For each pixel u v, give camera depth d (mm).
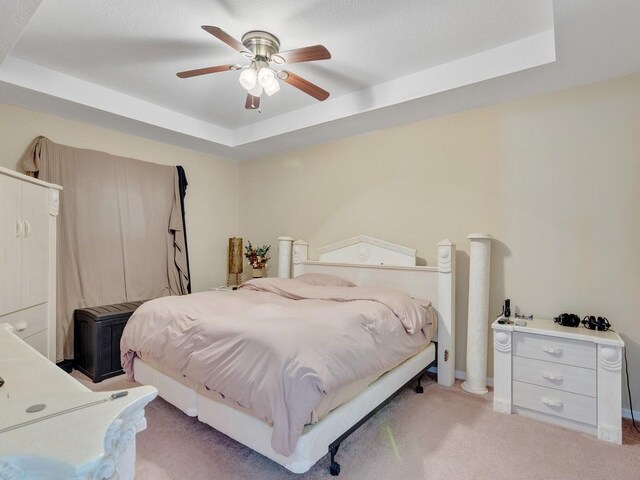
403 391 2850
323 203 4125
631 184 2438
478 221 3051
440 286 3002
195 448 2010
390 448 2037
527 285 2809
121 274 3676
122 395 795
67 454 579
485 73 2535
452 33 2324
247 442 1743
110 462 656
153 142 4051
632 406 2402
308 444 1561
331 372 1658
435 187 3293
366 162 3762
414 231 3414
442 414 2451
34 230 2277
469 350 2861
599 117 2549
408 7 2074
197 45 2500
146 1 2037
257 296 3021
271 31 2318
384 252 3492
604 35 1989
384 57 2633
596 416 2191
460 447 2053
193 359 1946
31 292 2244
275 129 3840
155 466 1850
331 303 2721
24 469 574
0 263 1943
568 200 2656
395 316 2486
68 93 2934
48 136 3238
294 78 2395
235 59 2699
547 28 2271
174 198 4188
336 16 2166
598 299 2535
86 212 3430
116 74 2926
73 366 3266
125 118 3340
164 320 2320
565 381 2297
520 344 2463
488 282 2836
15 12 1624
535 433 2207
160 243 4035
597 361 2189
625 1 1718
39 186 2338
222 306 2510
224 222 4875
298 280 3541
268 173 4699
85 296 3395
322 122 3445
